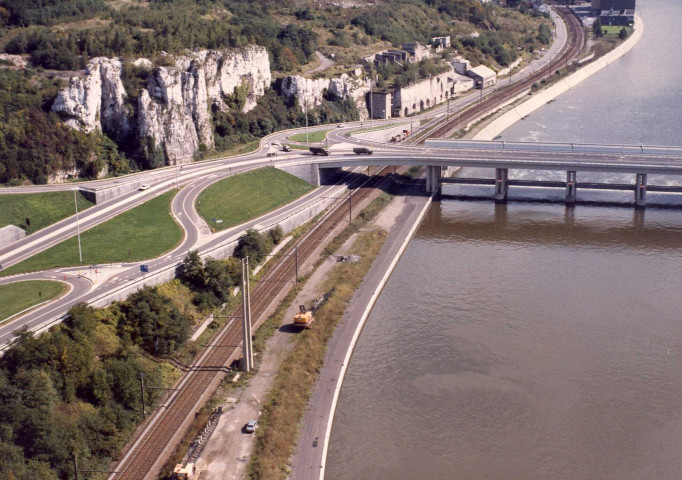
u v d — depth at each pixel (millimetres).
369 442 152250
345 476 142625
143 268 199750
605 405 161875
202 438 147625
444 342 188750
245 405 159125
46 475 133625
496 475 142125
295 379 169250
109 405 154250
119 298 186250
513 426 155875
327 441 150375
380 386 171125
